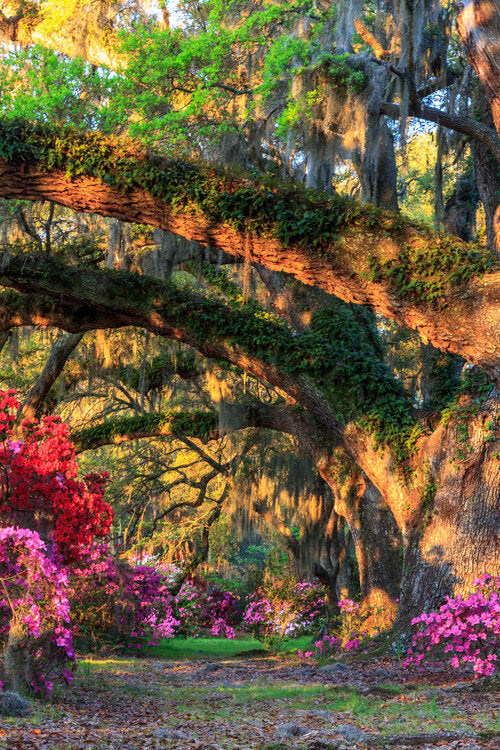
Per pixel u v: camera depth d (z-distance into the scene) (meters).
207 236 10.59
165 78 12.91
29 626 6.52
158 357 18.47
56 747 4.62
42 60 13.20
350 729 5.58
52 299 14.51
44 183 10.62
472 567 11.31
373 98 12.30
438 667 9.80
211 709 7.52
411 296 9.86
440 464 11.94
